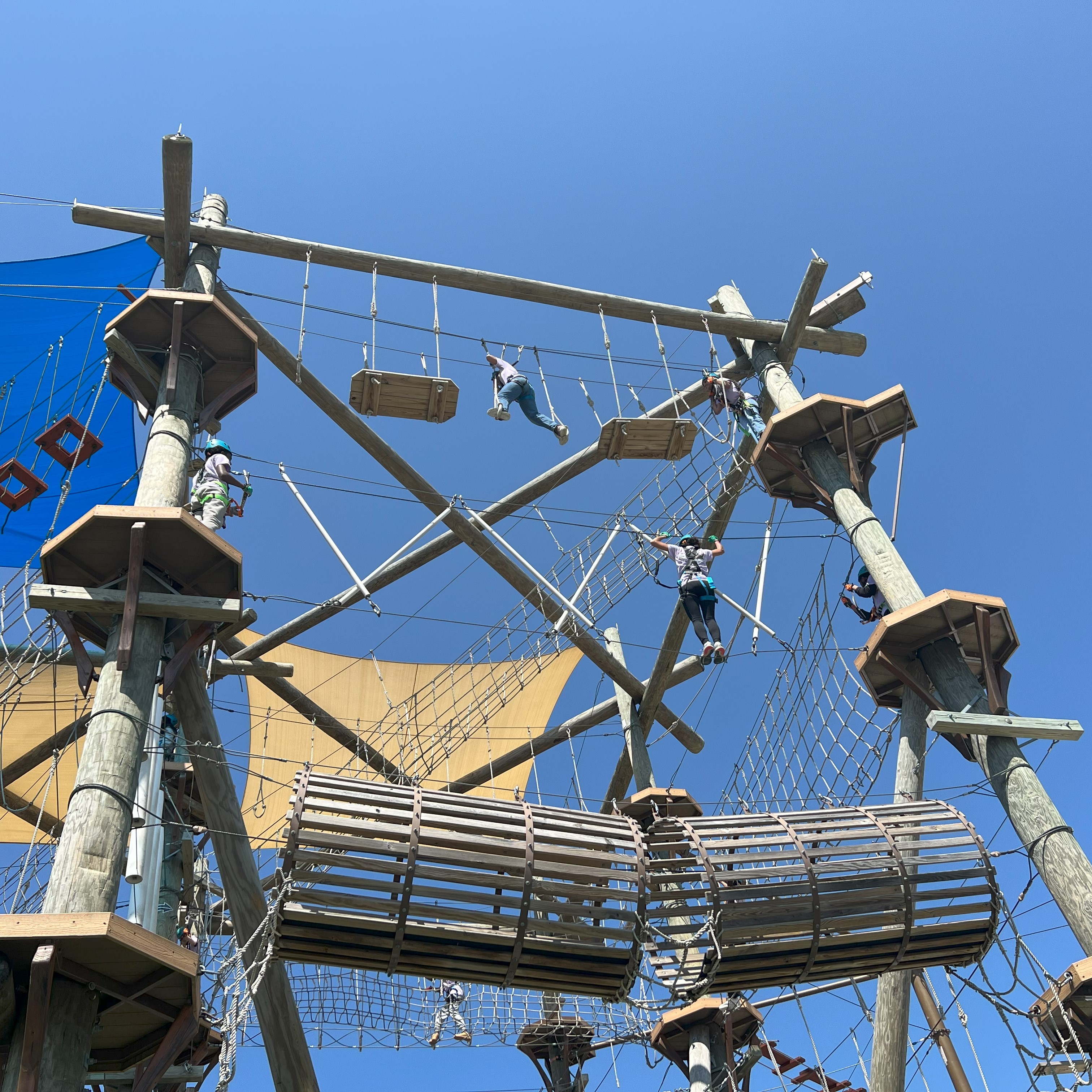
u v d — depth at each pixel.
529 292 11.15
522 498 12.10
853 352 11.87
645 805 11.35
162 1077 8.14
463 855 7.46
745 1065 11.56
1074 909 6.90
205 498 8.96
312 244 10.82
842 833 7.99
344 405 11.07
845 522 9.35
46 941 5.22
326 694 17.08
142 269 12.43
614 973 7.93
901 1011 9.01
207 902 10.53
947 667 8.14
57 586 6.98
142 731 6.62
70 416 10.43
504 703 14.97
